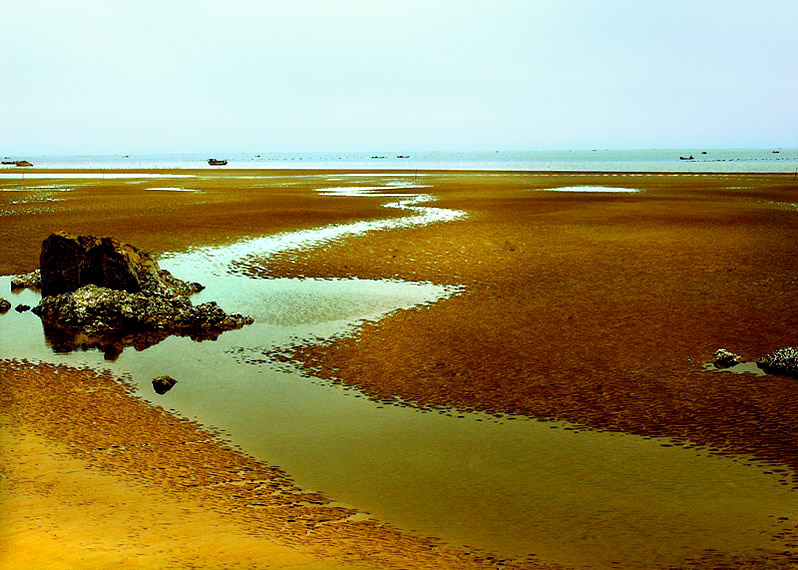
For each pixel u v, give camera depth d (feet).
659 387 42.24
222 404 40.09
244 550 22.53
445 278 75.05
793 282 71.26
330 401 40.65
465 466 31.81
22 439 33.50
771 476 30.76
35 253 90.63
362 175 305.73
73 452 32.09
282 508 27.02
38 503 25.94
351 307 63.21
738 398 40.24
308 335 54.60
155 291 64.59
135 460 31.50
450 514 26.96
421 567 22.11
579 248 92.94
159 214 132.67
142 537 23.16
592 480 30.32
